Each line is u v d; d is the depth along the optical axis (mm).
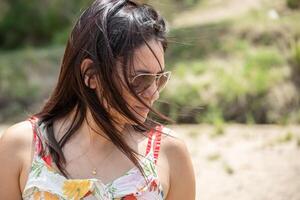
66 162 2213
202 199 5238
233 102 8500
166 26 2137
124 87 2035
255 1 12141
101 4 2105
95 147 2229
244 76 8977
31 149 2219
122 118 2133
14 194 2219
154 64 2059
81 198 2117
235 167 5977
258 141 6887
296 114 8195
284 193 5230
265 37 10211
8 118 10078
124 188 2143
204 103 8523
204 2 12516
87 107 2199
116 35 2037
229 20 10945
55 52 12102
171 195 2305
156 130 2291
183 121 8328
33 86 10852
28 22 15766
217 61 9703
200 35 10406
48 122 2277
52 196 2125
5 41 15930
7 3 16094
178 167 2293
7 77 11102
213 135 7332
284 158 6137
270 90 8570
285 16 11031
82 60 2090
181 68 9297
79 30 2107
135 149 2254
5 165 2209
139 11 2092
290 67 9117
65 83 2229
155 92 2084
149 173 2184
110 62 2023
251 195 5250
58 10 15562
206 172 5914
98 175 2199
